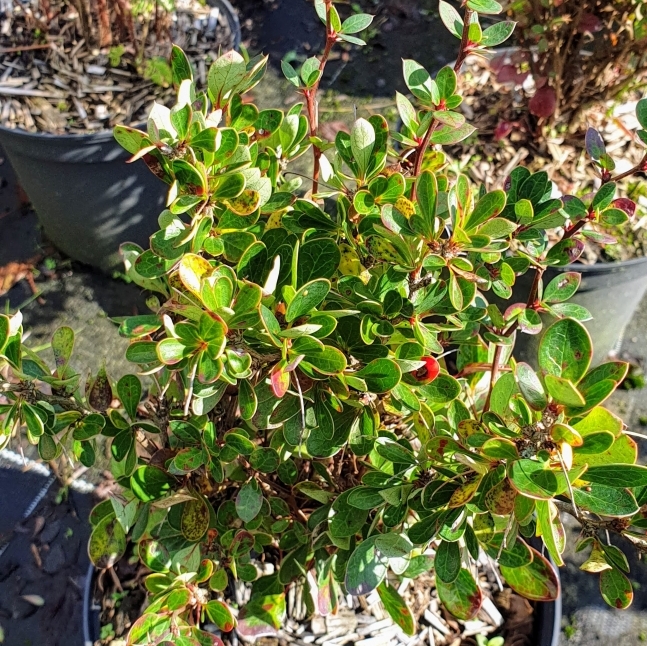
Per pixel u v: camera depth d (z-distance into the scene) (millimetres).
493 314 310
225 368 246
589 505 223
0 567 561
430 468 286
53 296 701
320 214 302
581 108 610
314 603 356
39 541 571
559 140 622
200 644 302
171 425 295
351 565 289
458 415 286
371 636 401
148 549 339
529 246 320
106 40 638
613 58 568
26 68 635
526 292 542
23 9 664
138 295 704
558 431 213
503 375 248
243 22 936
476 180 598
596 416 225
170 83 639
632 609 543
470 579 296
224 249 281
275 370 238
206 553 349
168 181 267
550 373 225
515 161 611
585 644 531
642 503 239
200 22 690
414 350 275
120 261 690
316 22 931
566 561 561
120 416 311
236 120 315
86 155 580
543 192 296
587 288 540
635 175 603
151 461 327
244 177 254
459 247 250
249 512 305
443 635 405
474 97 655
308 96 321
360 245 301
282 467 345
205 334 228
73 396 312
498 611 411
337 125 532
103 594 398
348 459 395
